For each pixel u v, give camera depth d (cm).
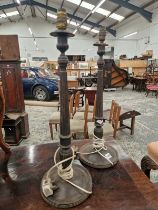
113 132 231
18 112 286
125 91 849
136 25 1216
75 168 85
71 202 68
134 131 334
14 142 273
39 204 70
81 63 924
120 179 83
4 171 90
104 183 80
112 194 74
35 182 82
